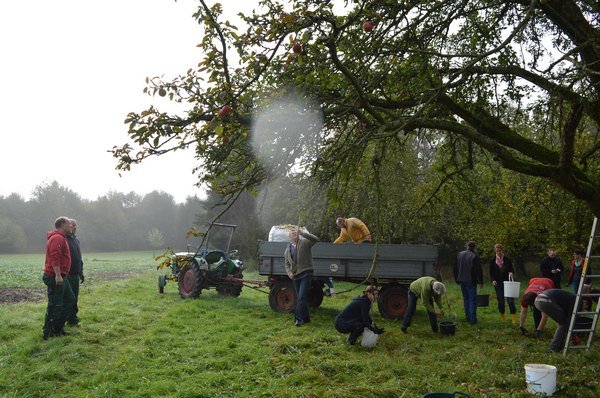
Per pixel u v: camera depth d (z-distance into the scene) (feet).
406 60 21.12
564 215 41.57
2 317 33.01
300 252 34.78
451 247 80.53
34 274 85.46
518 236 58.85
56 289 27.94
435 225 64.44
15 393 19.98
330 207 19.77
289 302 39.52
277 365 24.89
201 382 22.21
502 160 19.44
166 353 26.55
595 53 19.57
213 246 109.19
